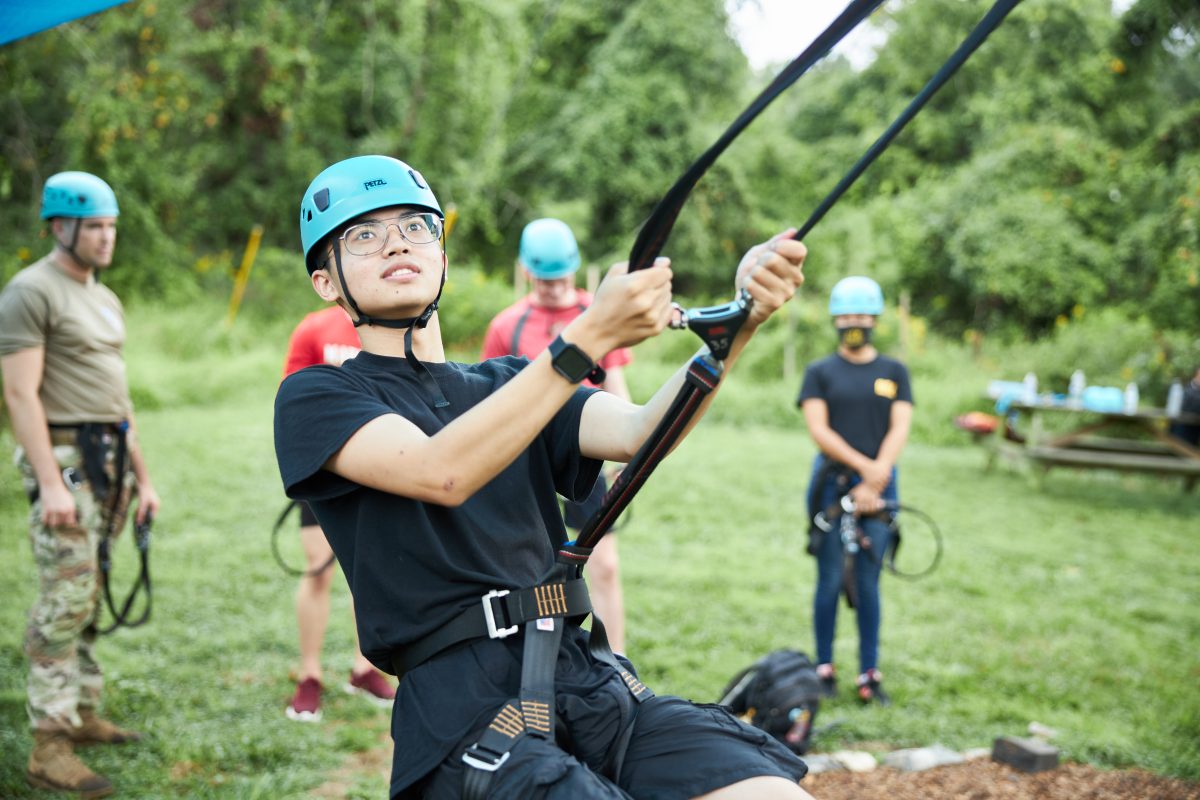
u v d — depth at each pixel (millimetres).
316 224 1940
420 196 1952
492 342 4891
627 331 1598
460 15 21531
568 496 2074
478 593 1836
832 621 5137
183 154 20438
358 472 1735
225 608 6012
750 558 7809
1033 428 12445
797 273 1653
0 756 3934
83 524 3801
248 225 22641
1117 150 24031
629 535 8422
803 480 11102
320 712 4621
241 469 10008
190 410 13914
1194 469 11812
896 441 5191
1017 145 23812
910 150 27547
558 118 25672
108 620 5691
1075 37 24812
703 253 25141
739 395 16109
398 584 1825
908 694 5102
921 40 27156
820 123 30109
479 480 1657
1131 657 5852
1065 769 4211
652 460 1760
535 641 1807
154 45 17562
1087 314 21781
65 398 3797
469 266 23141
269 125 22328
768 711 4191
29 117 18344
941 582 7438
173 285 18875
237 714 4551
